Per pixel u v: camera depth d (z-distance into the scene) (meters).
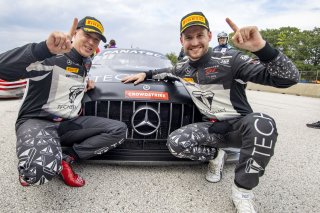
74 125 2.11
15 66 1.57
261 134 1.70
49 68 1.94
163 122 2.42
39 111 1.99
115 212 1.69
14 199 1.78
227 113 2.09
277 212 1.79
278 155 3.03
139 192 1.97
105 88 2.39
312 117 5.91
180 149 2.08
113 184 2.07
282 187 2.18
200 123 2.21
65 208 1.71
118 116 2.36
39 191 1.90
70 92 2.09
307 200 1.97
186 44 2.07
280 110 6.87
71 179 1.98
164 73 2.58
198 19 2.00
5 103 5.55
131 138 2.36
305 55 53.72
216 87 2.09
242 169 1.73
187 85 2.29
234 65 2.00
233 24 1.66
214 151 2.18
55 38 1.51
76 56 2.06
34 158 1.66
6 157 2.51
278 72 1.69
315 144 3.55
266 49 1.63
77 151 2.12
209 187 2.11
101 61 3.50
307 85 13.41
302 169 2.60
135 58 3.57
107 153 2.27
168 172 2.35
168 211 1.74
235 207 1.79
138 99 2.29
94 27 2.03
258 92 14.72
